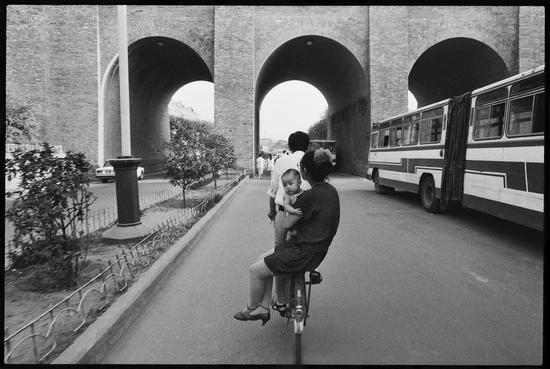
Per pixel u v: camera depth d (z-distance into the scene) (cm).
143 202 1167
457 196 905
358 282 498
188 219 851
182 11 2350
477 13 2305
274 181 406
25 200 425
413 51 2333
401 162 1259
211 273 539
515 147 678
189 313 405
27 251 437
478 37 2306
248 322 382
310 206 310
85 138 2233
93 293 425
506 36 2298
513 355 315
